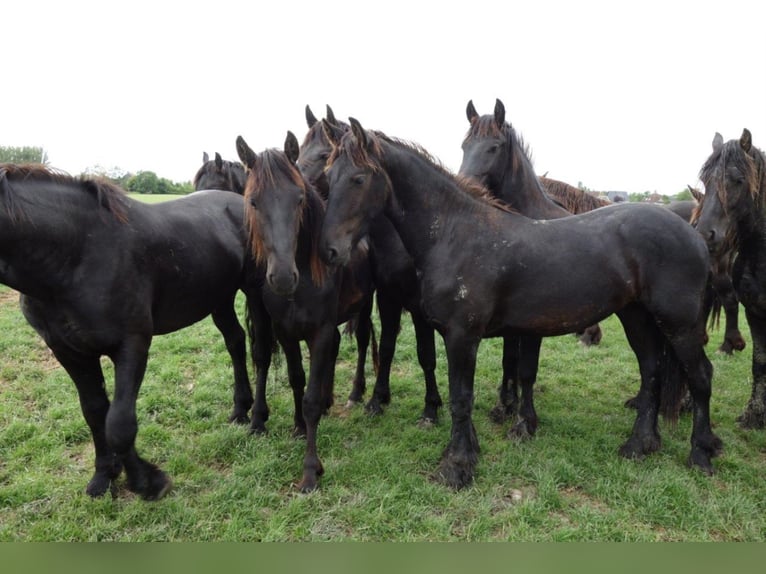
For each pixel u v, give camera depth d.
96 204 2.77
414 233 3.40
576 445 3.85
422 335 4.19
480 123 4.43
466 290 3.22
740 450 3.83
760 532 2.90
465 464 3.33
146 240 2.98
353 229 3.15
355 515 2.99
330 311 3.32
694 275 3.33
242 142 3.01
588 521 2.96
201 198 3.95
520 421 4.00
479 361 5.77
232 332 4.24
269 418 4.31
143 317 2.90
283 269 2.82
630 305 3.64
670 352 3.66
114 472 3.23
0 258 2.48
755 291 3.91
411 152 3.35
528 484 3.39
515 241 3.27
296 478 3.41
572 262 3.26
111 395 4.56
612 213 3.46
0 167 2.54
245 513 3.01
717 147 3.73
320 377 3.29
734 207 3.62
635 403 4.66
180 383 4.91
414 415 4.46
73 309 2.68
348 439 4.00
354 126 3.08
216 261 3.60
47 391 4.56
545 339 6.74
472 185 3.46
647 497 3.15
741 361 5.94
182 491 3.21
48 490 3.18
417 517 2.99
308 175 4.31
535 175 4.61
